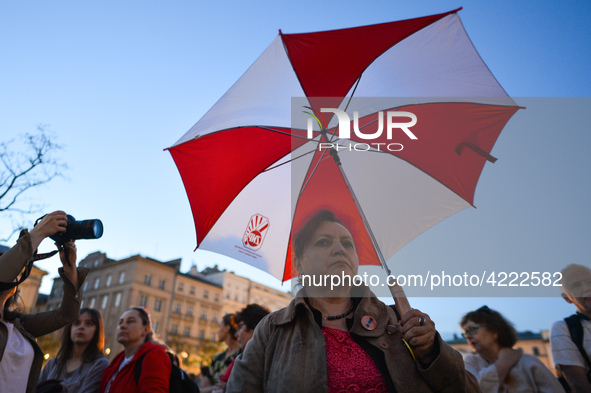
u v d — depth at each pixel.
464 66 2.19
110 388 2.49
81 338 3.32
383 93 2.26
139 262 46.94
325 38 2.24
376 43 2.26
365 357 1.31
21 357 2.11
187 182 2.21
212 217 2.27
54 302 45.09
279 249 2.26
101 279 48.62
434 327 1.23
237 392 1.37
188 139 2.11
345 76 2.30
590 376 2.19
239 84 2.37
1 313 2.08
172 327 48.19
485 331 2.61
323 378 1.23
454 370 1.19
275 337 1.44
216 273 58.06
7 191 9.16
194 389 2.59
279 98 2.33
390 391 1.21
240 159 2.31
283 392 1.23
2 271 1.91
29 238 1.99
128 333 3.08
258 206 2.34
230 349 4.21
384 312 1.47
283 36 2.32
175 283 50.41
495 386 2.46
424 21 2.27
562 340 2.32
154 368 2.42
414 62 2.26
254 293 60.50
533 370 2.40
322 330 1.41
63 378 3.23
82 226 2.18
